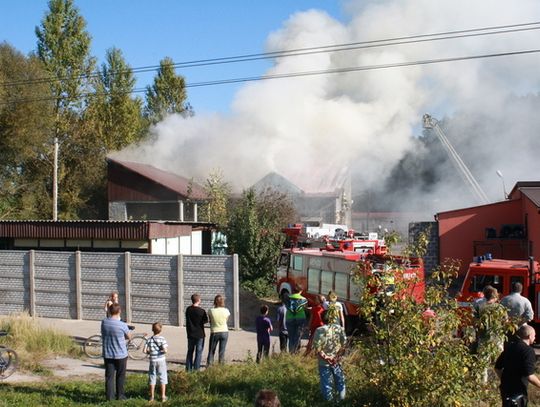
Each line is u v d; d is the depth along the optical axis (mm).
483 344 8461
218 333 13016
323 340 9562
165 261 20000
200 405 9992
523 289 15531
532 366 7738
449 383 8062
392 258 9211
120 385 10828
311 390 10180
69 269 21016
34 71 39469
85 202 46438
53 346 15250
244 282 25562
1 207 40688
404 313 8438
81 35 48125
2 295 21781
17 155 40375
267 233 26281
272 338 17844
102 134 47594
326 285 18984
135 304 20359
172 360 14836
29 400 10500
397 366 8344
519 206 28891
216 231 28812
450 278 9281
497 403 8984
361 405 9031
